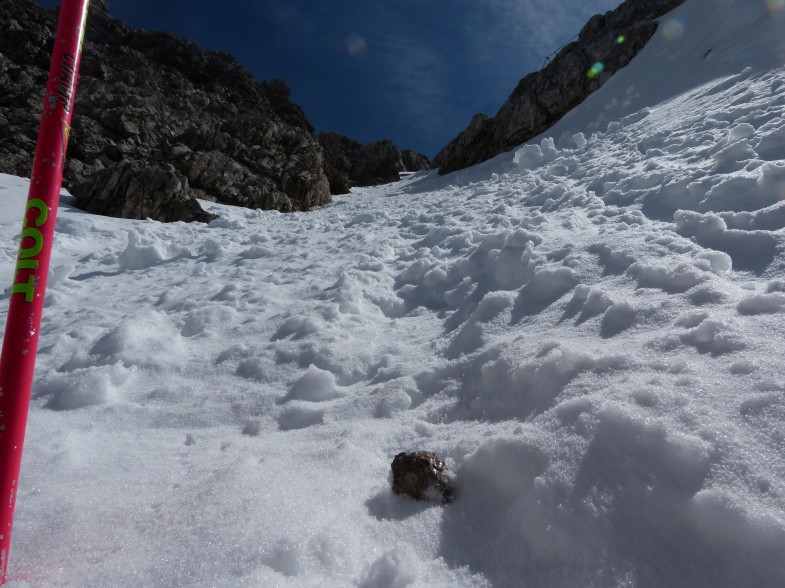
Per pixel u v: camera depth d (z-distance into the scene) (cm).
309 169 2488
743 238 283
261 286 529
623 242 329
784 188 337
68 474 211
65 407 294
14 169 1784
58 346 403
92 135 2083
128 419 275
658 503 128
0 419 124
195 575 135
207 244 789
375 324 392
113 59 3469
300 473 194
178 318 430
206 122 2983
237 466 192
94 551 152
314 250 728
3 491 123
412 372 284
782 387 145
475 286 400
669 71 1819
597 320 244
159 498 182
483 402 223
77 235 1010
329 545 144
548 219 519
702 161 528
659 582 115
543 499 144
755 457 127
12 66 2520
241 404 283
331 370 310
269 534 148
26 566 146
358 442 218
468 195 1061
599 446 149
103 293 600
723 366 166
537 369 207
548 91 2381
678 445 136
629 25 2309
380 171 4009
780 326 178
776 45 1229
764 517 112
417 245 642
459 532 153
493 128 2620
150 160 1973
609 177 636
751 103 715
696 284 238
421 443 211
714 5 1989
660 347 192
